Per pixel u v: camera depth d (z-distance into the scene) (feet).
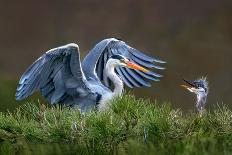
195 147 31.68
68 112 35.53
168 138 32.73
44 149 32.86
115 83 43.91
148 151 31.73
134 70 47.21
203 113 34.76
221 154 31.50
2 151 33.37
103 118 33.04
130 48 47.67
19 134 33.96
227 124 33.37
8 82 71.46
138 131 32.96
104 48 45.44
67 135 33.14
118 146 32.37
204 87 38.17
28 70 40.60
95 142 32.60
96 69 46.96
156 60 47.70
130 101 34.55
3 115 35.76
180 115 34.76
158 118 33.12
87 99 42.63
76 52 40.98
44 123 34.35
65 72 41.83
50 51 40.63
